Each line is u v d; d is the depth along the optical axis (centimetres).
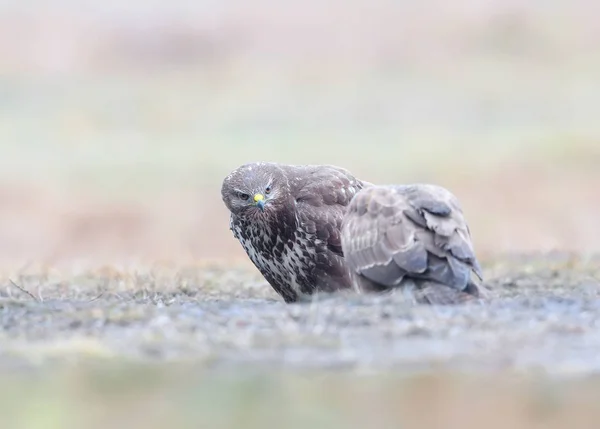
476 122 4809
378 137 4569
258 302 1592
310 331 1348
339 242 1606
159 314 1445
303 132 4700
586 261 2028
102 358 1303
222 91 5241
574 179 3891
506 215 3600
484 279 1812
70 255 2989
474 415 1206
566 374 1252
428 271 1402
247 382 1248
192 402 1219
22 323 1424
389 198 1454
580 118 4797
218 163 4209
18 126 4662
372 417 1212
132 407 1216
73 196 3769
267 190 1625
